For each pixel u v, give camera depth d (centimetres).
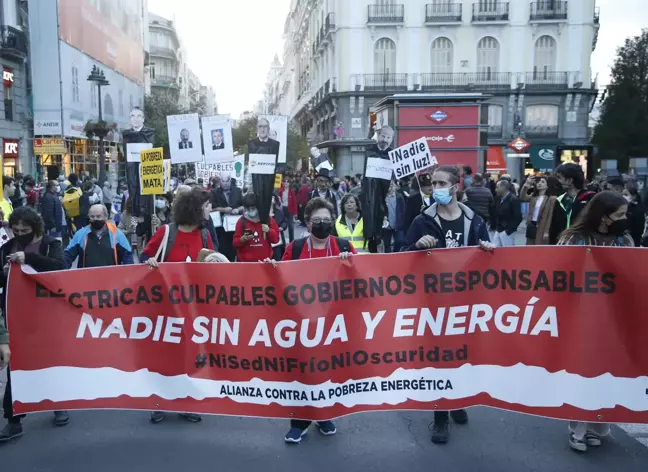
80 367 477
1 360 456
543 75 4225
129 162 1056
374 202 994
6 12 3027
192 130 1016
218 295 466
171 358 473
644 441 478
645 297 432
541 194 951
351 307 459
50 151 2777
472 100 1717
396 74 4281
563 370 446
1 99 2936
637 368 436
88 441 483
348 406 461
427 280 457
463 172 1553
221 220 1083
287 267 458
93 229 589
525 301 450
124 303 474
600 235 465
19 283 473
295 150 5006
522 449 464
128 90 4750
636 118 4253
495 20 4184
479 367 458
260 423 516
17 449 469
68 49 3378
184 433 496
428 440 482
